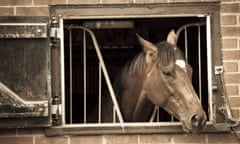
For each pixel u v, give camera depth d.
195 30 6.37
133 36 6.70
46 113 4.39
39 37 4.43
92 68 7.58
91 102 7.40
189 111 4.23
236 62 4.64
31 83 4.43
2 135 4.60
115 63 7.30
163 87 4.40
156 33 6.62
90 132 4.58
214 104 4.63
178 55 4.41
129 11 4.64
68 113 6.94
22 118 4.45
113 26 5.52
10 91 4.40
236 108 4.62
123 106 5.03
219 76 4.64
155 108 5.02
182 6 4.65
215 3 4.66
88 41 6.59
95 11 4.64
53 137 4.60
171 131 4.59
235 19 4.66
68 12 4.63
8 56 4.43
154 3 4.64
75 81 7.61
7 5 4.62
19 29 4.42
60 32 4.61
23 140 4.60
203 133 4.63
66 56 6.87
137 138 4.62
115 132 4.59
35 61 4.44
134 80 4.88
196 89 6.41
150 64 4.58
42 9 4.62
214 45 4.66
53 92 4.57
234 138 4.64
